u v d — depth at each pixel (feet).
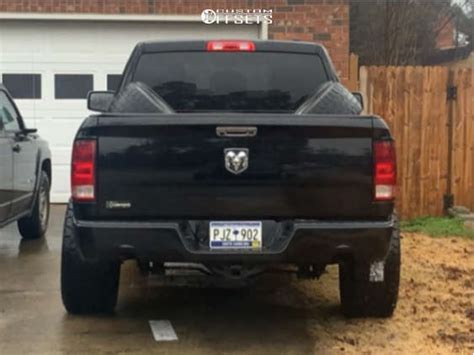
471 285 20.98
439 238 28.14
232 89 19.06
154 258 14.87
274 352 15.37
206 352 15.34
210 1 36.32
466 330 16.81
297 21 36.14
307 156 14.75
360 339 16.19
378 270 16.51
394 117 31.04
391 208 14.98
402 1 59.31
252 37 36.73
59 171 37.14
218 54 19.15
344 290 17.39
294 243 14.69
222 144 14.69
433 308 18.54
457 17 70.18
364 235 14.80
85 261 15.71
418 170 31.27
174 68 19.07
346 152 14.82
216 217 14.80
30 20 36.24
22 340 16.02
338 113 17.13
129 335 16.46
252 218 14.83
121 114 14.83
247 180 14.74
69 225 16.72
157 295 20.24
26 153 26.08
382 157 14.88
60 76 36.78
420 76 31.01
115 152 14.66
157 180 14.69
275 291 20.75
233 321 17.71
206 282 21.63
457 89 31.17
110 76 36.94
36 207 28.14
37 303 19.03
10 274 22.36
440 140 31.30
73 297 17.37
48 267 23.43
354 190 14.85
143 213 14.74
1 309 18.44
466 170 31.45
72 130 37.04
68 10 36.04
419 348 15.58
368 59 59.82
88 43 36.70
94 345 15.71
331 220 14.89
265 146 14.73
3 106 24.76
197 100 18.98
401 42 59.72
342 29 36.19
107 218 14.78
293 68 19.21
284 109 19.03
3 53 36.45
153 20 36.32
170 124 14.61
